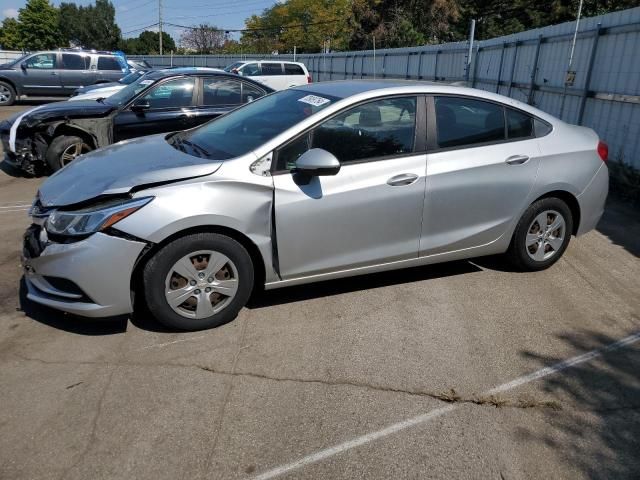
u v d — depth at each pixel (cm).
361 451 264
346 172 385
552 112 1012
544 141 454
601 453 266
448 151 417
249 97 850
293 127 379
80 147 793
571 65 923
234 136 411
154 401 298
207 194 348
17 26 6281
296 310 402
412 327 381
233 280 368
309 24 6294
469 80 1479
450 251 434
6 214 636
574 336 373
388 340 364
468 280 459
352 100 394
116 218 333
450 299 424
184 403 296
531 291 440
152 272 345
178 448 264
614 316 402
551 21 3347
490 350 354
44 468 250
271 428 279
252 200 360
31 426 277
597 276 471
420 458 260
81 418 283
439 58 1756
